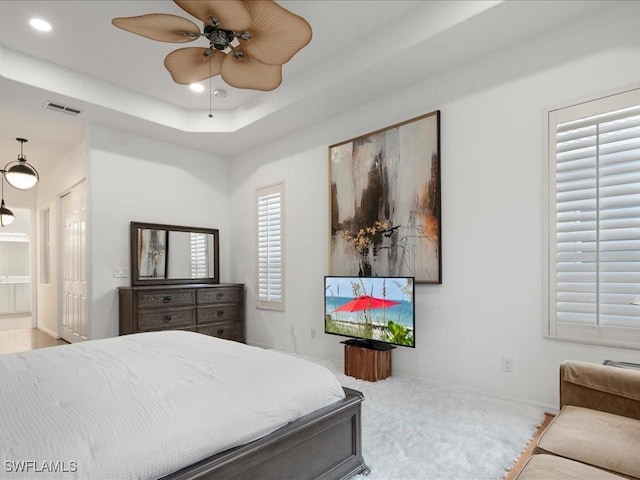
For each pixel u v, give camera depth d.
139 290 4.27
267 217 5.15
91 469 1.07
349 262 4.09
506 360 2.98
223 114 4.80
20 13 2.91
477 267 3.16
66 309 5.63
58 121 4.37
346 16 3.03
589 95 2.65
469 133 3.24
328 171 4.36
